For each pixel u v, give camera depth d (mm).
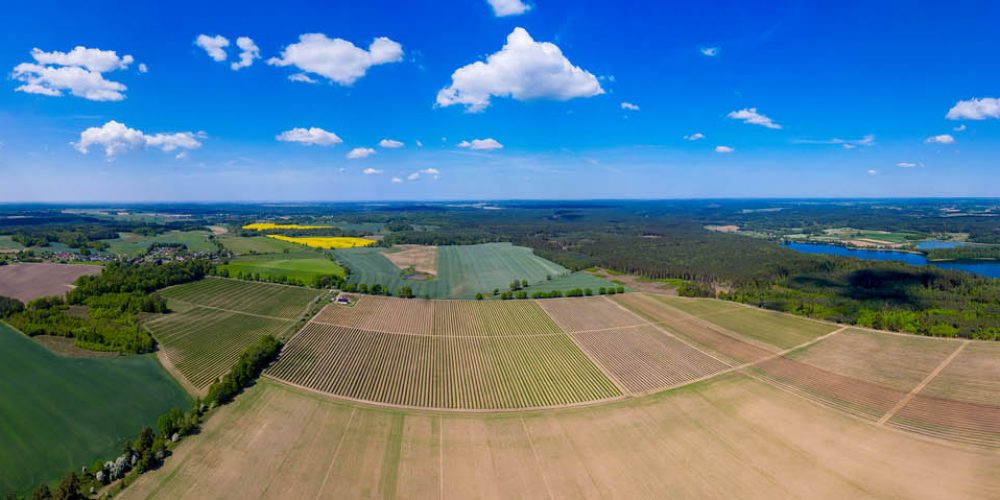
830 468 68750
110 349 105438
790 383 98250
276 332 122750
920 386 96438
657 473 67188
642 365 108375
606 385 97562
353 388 93062
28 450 70688
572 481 65250
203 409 80562
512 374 102875
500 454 71750
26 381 90562
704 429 79562
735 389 95438
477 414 84688
